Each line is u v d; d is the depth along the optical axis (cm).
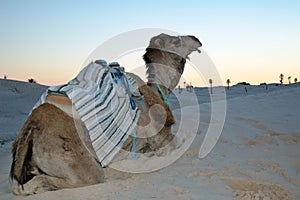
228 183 463
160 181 469
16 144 438
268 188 448
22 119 1648
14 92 2925
